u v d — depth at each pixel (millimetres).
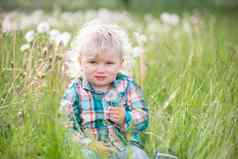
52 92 3943
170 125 3691
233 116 3672
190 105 3822
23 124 3479
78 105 3598
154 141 3697
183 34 7344
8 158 3252
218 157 3293
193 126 3629
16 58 4492
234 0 20609
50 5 15055
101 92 3607
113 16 9703
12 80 4020
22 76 4051
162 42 6395
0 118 3633
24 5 13805
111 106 3596
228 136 3506
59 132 3219
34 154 3322
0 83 4059
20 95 3785
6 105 3660
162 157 3422
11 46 4621
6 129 3609
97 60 3500
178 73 4676
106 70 3510
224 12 16812
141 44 4926
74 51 3734
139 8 18719
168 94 4227
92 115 3572
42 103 3705
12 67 4176
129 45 3770
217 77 4223
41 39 4543
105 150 3332
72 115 3529
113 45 3525
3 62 4273
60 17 9773
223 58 4633
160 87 4469
